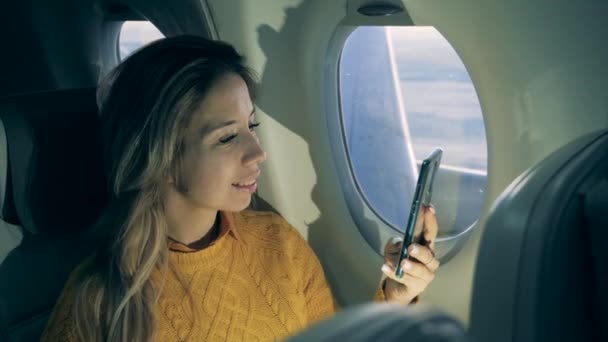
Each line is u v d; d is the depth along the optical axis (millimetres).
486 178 1510
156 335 1286
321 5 1581
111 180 1327
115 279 1275
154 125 1241
